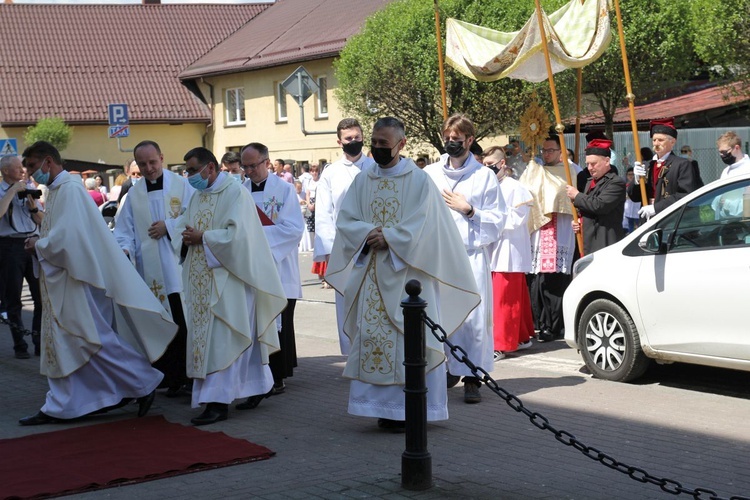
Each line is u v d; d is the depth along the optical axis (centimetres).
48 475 581
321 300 1516
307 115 3431
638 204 1404
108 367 738
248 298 741
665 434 672
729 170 1115
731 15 1900
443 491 543
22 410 794
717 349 764
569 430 686
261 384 755
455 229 685
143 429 706
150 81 4138
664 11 2175
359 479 567
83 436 687
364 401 669
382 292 664
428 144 2584
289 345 855
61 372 725
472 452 628
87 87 4069
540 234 1068
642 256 829
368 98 2420
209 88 4072
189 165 743
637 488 550
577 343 895
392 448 639
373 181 683
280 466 600
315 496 536
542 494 538
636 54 2194
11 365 1029
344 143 879
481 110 2275
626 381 850
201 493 546
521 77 1201
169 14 4416
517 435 672
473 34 1148
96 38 4247
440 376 672
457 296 694
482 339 768
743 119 2822
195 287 734
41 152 726
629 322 834
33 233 1077
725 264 758
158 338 751
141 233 821
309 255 2305
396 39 2319
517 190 947
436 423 709
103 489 558
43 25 4253
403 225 657
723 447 638
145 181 832
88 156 4006
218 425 718
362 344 668
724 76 2202
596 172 1012
